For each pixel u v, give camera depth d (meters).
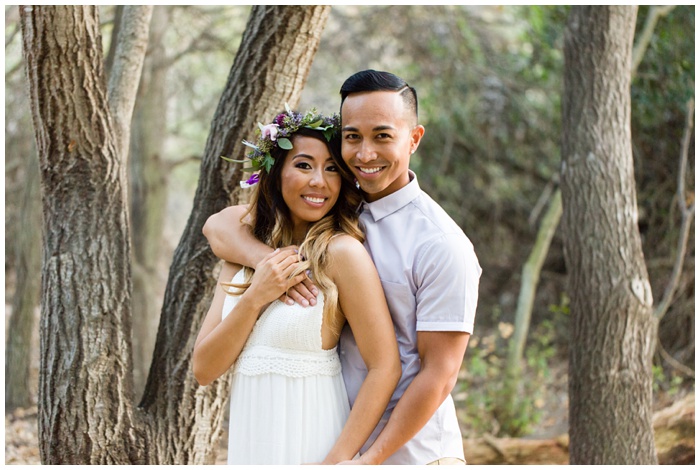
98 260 2.56
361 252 1.89
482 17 7.23
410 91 1.96
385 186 1.94
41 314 2.59
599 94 3.50
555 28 6.44
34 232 5.62
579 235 3.50
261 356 1.94
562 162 3.61
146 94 6.34
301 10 2.60
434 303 1.87
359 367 1.99
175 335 2.67
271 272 1.88
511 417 5.41
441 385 1.85
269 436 1.92
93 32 2.52
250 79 2.63
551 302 7.30
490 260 7.72
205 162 2.70
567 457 4.70
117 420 2.54
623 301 3.43
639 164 6.21
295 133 2.00
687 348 5.84
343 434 1.84
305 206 1.97
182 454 2.66
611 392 3.41
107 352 2.54
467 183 7.67
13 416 5.32
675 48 5.70
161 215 6.39
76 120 2.52
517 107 7.27
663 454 4.58
